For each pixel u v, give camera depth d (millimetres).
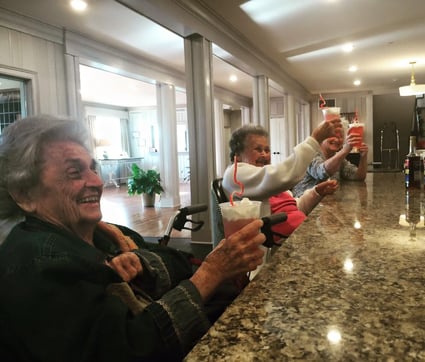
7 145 818
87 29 4445
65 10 3842
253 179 1476
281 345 429
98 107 11188
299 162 1426
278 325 479
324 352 409
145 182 6965
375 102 10312
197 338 674
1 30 3740
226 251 767
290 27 4672
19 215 863
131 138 12594
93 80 7484
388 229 1026
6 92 4152
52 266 626
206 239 4141
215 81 8250
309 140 1457
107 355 596
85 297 629
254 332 463
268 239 1146
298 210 1772
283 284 630
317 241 916
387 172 3520
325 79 8469
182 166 12312
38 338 585
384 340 430
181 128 12172
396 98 10141
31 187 819
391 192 1874
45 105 4234
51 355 574
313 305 538
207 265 768
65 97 4504
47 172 813
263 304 549
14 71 3879
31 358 585
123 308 654
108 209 6859
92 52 4863
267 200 1560
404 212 1291
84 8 3791
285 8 4027
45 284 614
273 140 10969
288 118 8633
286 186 1449
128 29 4465
